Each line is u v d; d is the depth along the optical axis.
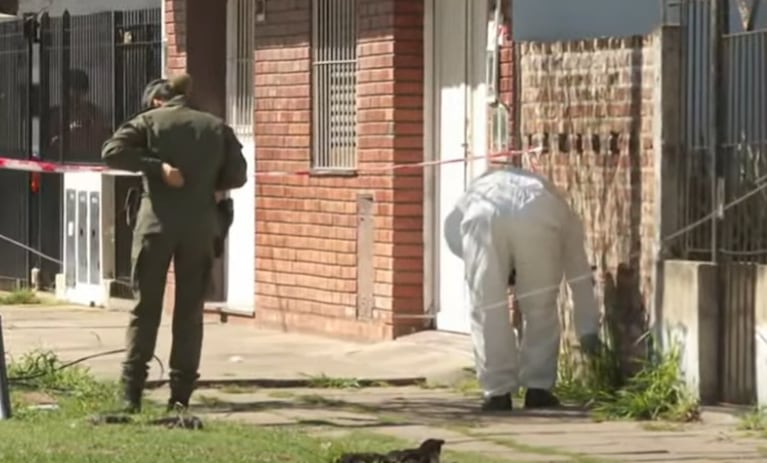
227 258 39.53
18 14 45.69
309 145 35.81
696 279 24.30
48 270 45.59
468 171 31.78
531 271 25.69
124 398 23.62
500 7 29.78
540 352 25.86
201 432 21.61
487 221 25.55
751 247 23.95
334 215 34.84
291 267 36.41
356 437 22.05
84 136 43.69
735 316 24.06
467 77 31.75
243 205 38.94
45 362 27.64
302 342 34.66
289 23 36.28
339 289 34.72
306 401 26.62
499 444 22.16
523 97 29.00
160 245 23.08
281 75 36.66
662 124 25.27
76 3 45.34
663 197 25.28
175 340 23.72
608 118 26.80
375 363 31.25
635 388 25.17
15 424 22.27
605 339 26.44
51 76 45.00
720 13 24.48
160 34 40.94
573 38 29.08
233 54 39.25
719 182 24.42
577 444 22.16
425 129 32.91
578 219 26.30
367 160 33.62
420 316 32.94
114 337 35.56
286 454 19.81
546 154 28.38
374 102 33.34
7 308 42.69
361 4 33.69
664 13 25.47
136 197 23.77
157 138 22.89
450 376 28.95
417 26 32.91
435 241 32.88
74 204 43.88
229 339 35.44
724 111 24.44
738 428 23.27
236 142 23.52
